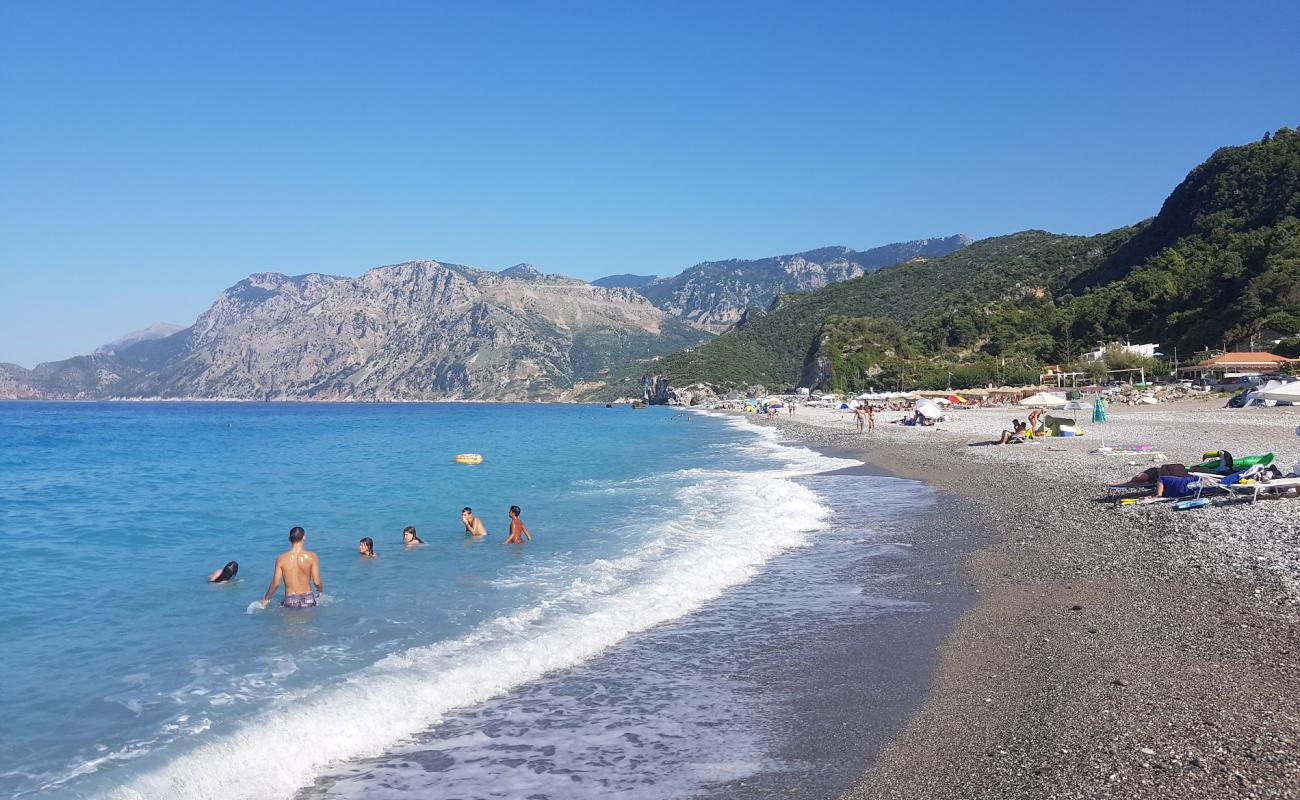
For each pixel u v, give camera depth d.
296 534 11.12
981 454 31.84
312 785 5.98
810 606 10.75
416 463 37.75
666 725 6.98
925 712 6.96
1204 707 6.57
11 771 6.04
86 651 9.05
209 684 7.94
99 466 36.97
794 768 6.04
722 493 23.31
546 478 29.38
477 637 9.44
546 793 5.78
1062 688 7.21
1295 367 71.88
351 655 8.84
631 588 11.84
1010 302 168.12
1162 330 105.81
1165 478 17.20
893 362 142.88
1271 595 9.84
